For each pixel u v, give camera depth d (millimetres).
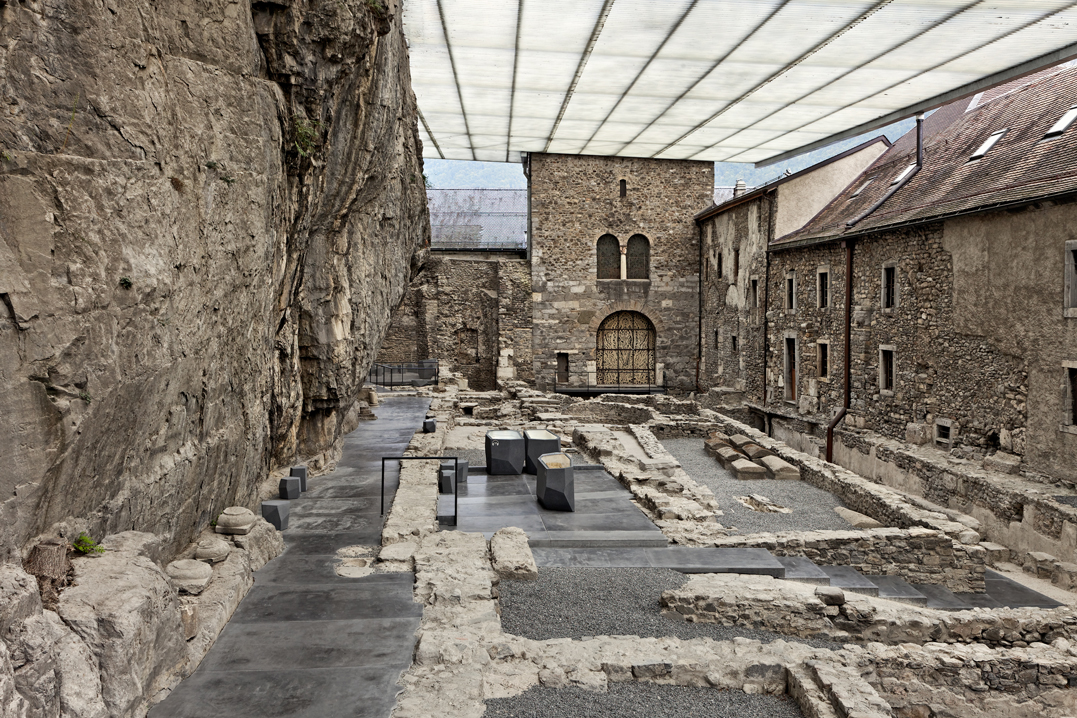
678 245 35594
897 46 16906
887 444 19781
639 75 20094
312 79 9367
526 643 6723
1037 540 13719
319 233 12016
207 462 7684
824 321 24375
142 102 5883
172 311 6379
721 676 6430
